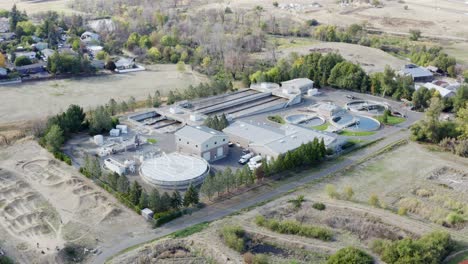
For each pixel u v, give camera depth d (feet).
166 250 312.29
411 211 360.07
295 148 441.68
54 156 440.86
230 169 379.55
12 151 452.35
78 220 343.87
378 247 308.19
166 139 479.00
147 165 410.52
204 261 304.09
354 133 506.89
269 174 409.69
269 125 516.32
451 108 572.92
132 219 345.51
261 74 655.76
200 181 393.50
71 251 309.01
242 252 309.83
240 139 465.88
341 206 362.94
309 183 399.85
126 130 493.36
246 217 347.97
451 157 456.86
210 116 528.22
